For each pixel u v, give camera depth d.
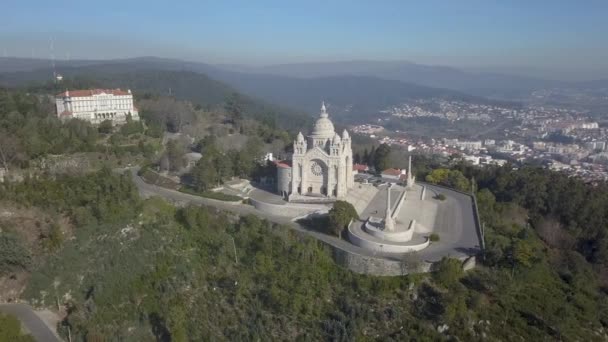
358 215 149.25
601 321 114.94
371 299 108.62
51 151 176.75
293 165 159.12
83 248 132.38
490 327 103.38
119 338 108.31
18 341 105.69
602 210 173.25
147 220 140.75
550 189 190.88
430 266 115.19
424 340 99.38
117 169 187.75
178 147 194.62
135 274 123.94
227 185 174.62
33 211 141.75
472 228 146.62
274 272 119.44
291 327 105.31
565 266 136.62
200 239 135.00
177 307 112.56
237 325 108.38
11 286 128.12
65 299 123.44
